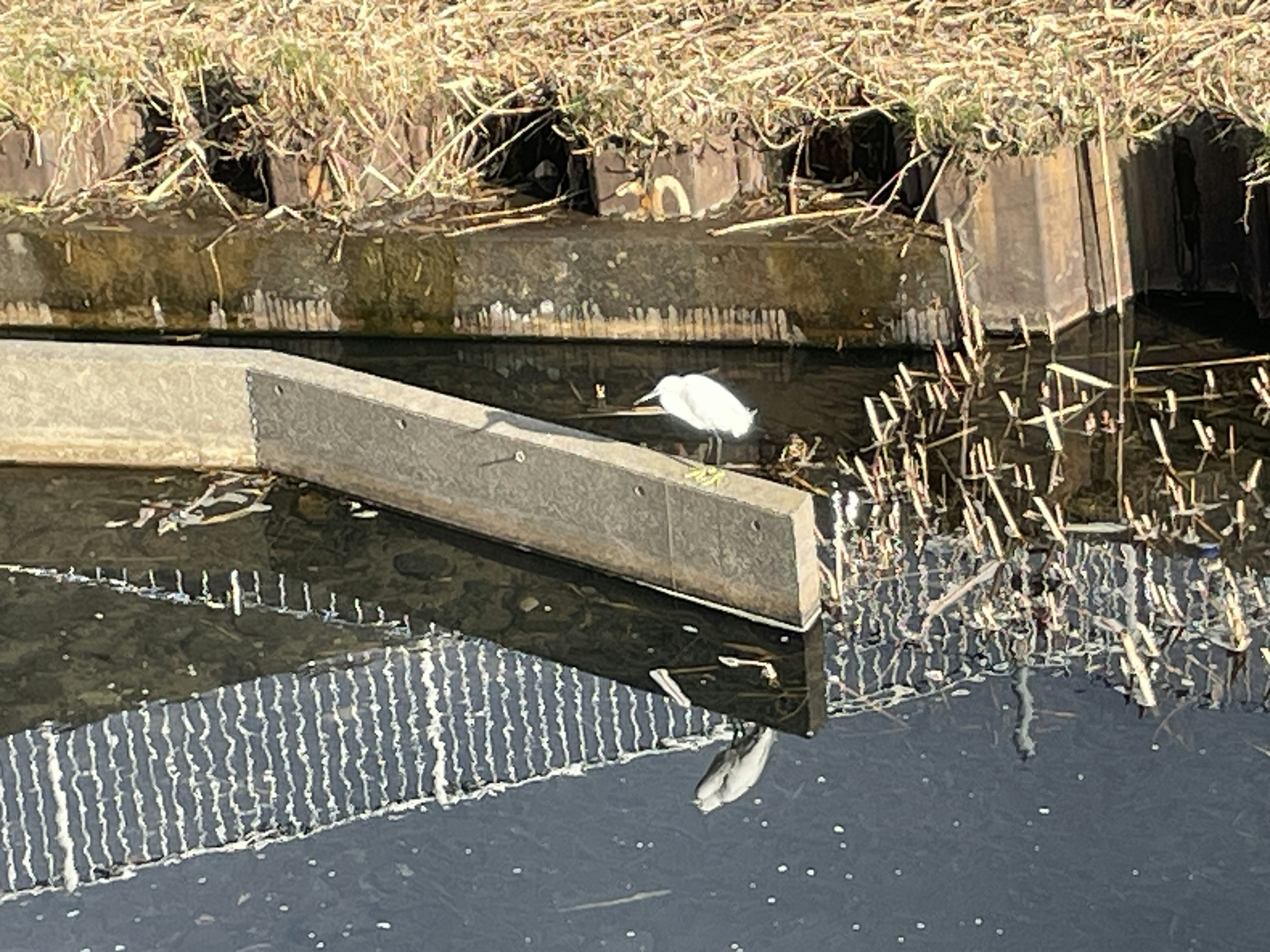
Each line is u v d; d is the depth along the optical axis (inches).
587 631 562.3
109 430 644.1
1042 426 622.8
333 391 609.6
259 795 514.3
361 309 706.2
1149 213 667.4
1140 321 663.8
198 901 481.1
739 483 546.0
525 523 586.6
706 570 553.9
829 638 545.0
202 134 740.7
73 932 474.6
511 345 697.0
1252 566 556.4
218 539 614.2
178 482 640.4
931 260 650.2
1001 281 653.3
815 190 689.0
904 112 661.9
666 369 676.7
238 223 713.6
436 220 701.9
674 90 681.6
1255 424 612.7
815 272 660.7
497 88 714.8
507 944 459.2
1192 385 632.4
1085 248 661.3
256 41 727.7
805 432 634.2
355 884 481.7
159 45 745.0
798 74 688.4
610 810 497.4
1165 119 647.1
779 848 478.9
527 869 481.4
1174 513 577.0
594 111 684.1
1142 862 463.8
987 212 645.9
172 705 554.3
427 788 511.2
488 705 540.4
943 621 546.6
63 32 751.7
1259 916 446.6
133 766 531.2
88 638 582.2
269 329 716.0
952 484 604.1
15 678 569.0
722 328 677.3
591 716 531.8
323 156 709.3
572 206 703.7
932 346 661.9
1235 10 695.7
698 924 458.9
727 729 520.7
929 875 466.3
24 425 648.4
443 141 719.7
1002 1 718.5
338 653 568.1
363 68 708.0
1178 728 501.7
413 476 604.1
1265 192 637.9
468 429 584.1
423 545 602.9
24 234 718.5
